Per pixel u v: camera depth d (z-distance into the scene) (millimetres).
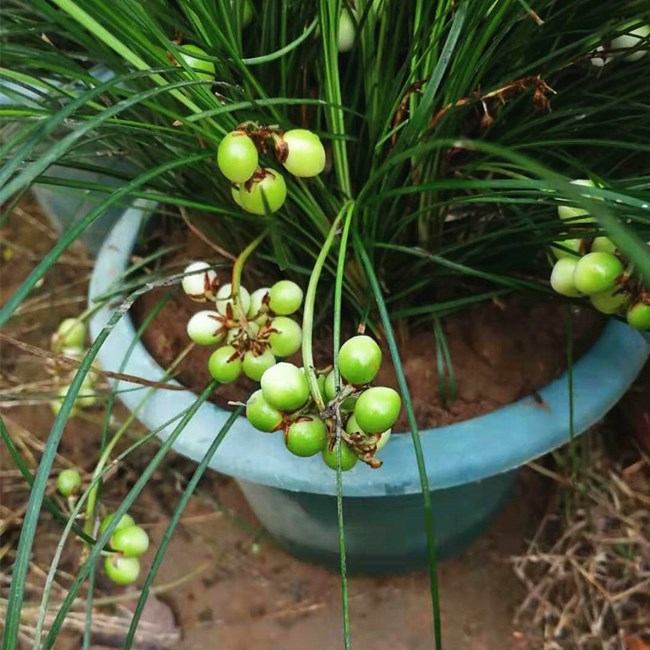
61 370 326
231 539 379
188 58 204
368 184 201
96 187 211
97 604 355
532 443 236
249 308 200
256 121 201
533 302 260
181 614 355
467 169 234
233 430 246
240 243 271
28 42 265
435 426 244
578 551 340
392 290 261
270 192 178
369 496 254
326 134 208
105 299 265
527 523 371
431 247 254
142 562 372
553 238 202
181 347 268
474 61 206
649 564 328
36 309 459
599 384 244
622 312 203
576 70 259
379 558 330
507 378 247
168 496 395
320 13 197
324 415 156
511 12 213
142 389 259
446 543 329
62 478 245
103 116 144
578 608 319
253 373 196
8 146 159
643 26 227
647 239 197
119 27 185
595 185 200
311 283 179
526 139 241
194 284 211
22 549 141
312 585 362
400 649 339
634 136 237
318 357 256
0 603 343
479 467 234
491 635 339
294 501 288
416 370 250
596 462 358
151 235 312
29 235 521
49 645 150
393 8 221
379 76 224
